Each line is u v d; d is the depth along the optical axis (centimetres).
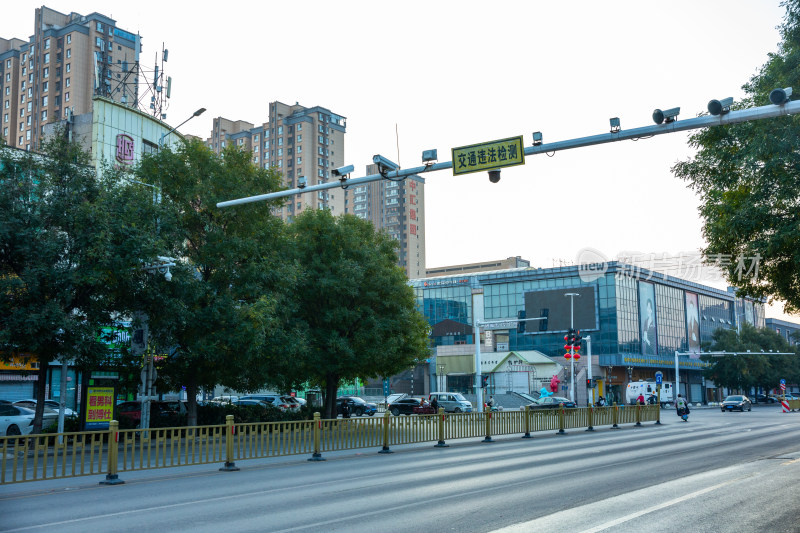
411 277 15162
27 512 1019
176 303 2183
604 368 7631
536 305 8262
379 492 1174
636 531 808
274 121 13338
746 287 1898
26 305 1936
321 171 13312
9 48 10900
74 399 3541
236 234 2473
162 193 2436
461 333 8719
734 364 8181
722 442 2327
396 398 5356
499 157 1280
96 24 10025
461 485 1245
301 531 835
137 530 860
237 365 2442
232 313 2322
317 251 3166
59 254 1988
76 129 3853
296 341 2603
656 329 8500
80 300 2092
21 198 2006
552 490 1159
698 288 9575
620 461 1667
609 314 7769
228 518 939
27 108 10225
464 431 2505
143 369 2300
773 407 7569
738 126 1777
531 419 2869
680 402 4241
